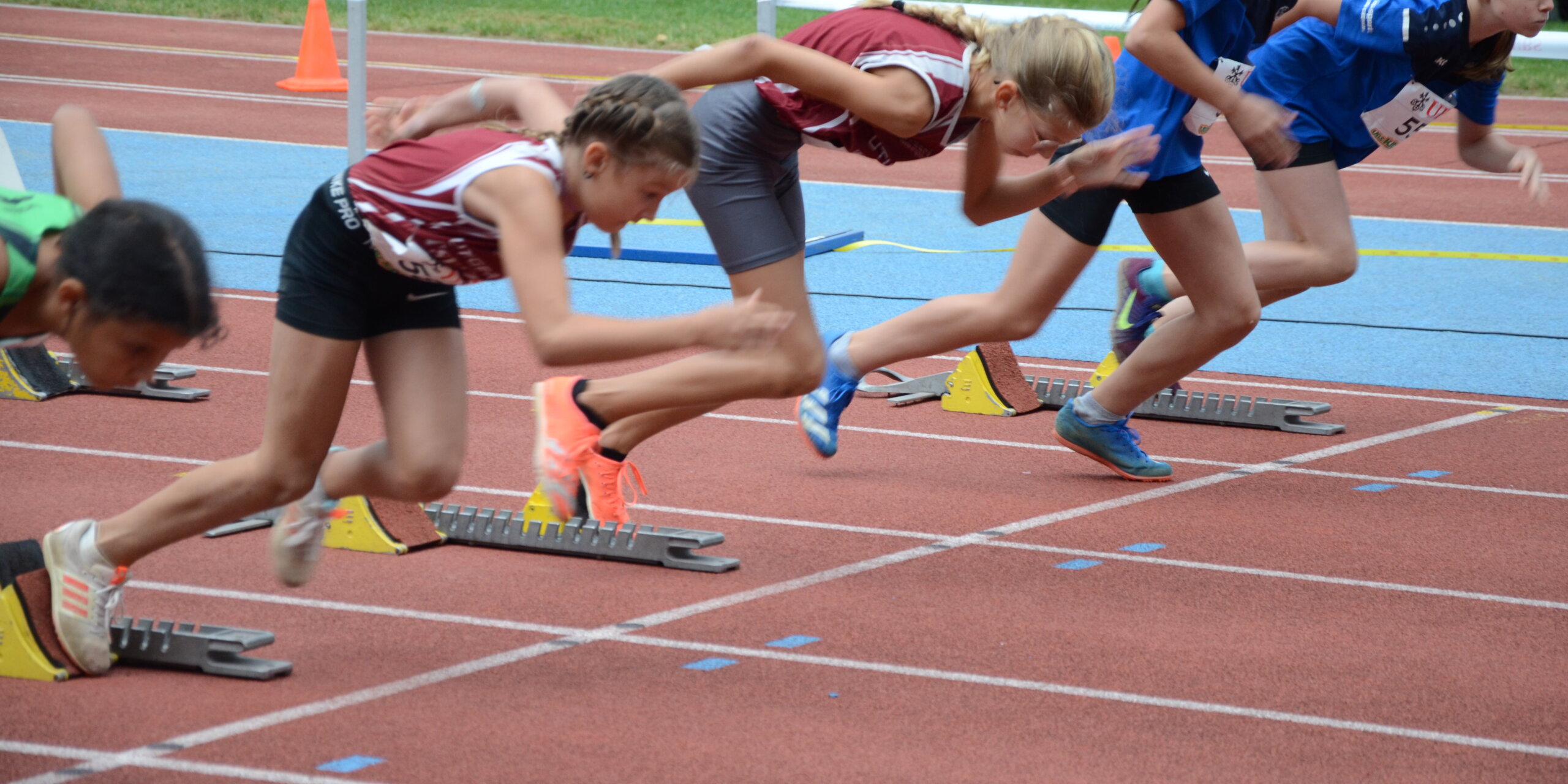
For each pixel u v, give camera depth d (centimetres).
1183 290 1333
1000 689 850
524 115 841
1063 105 903
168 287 658
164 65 4381
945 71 925
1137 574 1062
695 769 734
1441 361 1777
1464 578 1066
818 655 894
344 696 816
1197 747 778
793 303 1019
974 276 2170
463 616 948
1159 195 1187
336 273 791
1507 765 767
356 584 1005
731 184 1013
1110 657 902
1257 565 1085
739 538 1126
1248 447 1431
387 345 828
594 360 711
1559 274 2289
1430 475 1334
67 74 4103
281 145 3164
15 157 2795
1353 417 1542
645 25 5519
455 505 1161
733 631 930
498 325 1852
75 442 1326
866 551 1099
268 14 5609
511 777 719
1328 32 1295
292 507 862
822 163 3325
